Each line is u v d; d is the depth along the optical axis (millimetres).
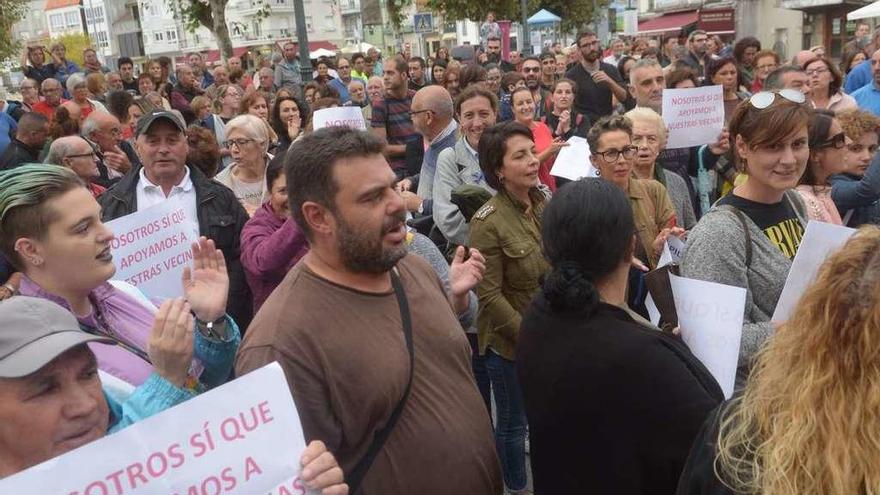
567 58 13438
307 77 11227
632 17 28062
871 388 1132
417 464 1966
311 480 1634
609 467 1900
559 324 1988
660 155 5125
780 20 24531
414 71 11898
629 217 1979
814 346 1206
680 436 1798
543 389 2010
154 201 3717
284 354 1857
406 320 2057
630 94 8664
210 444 1565
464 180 4402
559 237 1998
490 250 3211
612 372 1854
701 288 2252
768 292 2420
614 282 2027
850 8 20719
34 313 1562
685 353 1911
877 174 3324
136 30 77750
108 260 2252
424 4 29859
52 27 86312
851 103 6402
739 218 2449
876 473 1109
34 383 1503
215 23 18969
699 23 27500
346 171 1922
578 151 4824
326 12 72812
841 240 2186
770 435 1241
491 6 26109
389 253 1971
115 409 1913
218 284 2227
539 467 2119
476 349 3697
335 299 1967
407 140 7668
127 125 7871
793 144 2410
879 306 1143
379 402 1916
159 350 1830
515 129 3217
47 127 6258
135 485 1487
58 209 2150
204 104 9359
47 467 1408
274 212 3393
